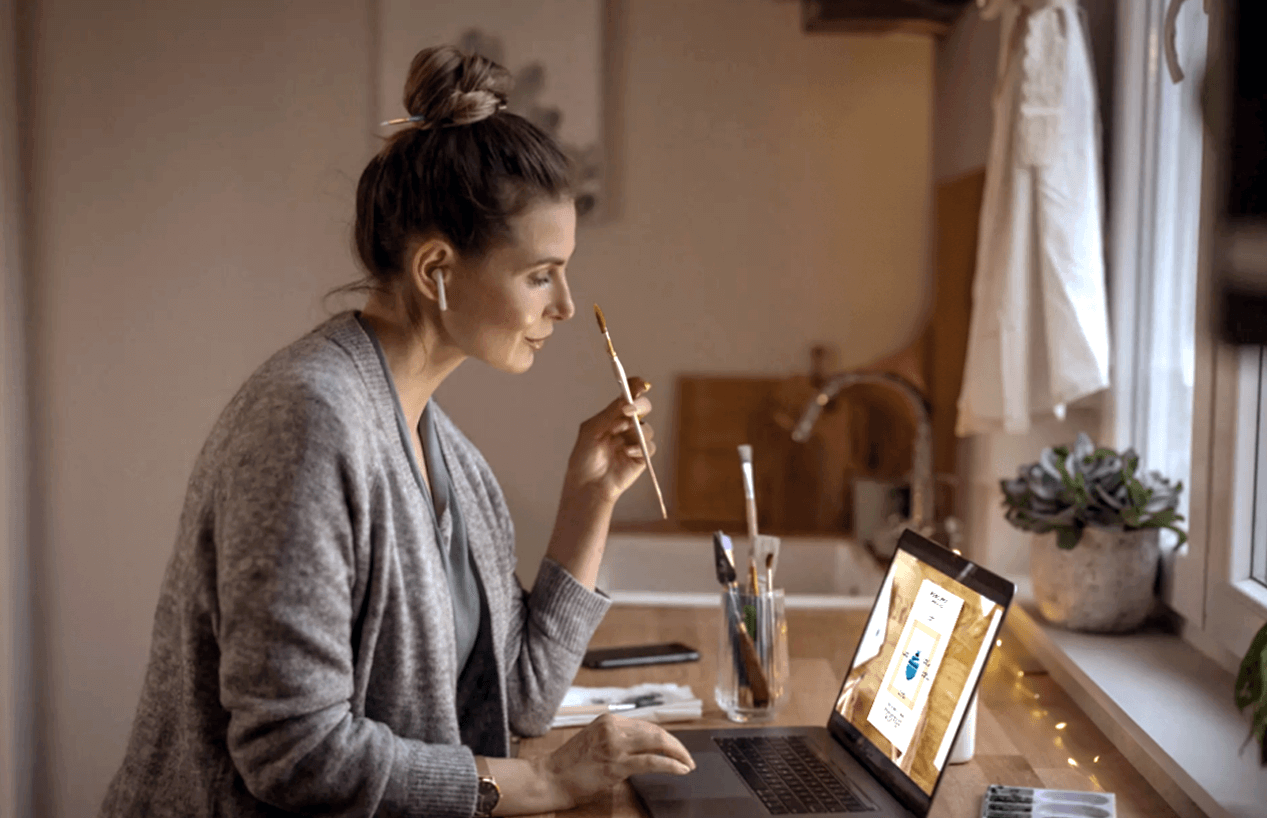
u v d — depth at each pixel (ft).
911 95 8.60
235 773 2.97
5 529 8.43
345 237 8.72
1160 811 3.25
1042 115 5.12
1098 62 5.55
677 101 8.64
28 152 8.63
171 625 3.06
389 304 3.28
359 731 2.89
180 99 8.66
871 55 8.59
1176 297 4.87
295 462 2.80
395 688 3.13
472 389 8.73
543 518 8.79
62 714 8.89
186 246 8.73
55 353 8.74
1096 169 5.17
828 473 8.52
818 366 8.59
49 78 8.61
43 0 8.56
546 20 8.38
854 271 8.70
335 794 2.83
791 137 8.65
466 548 3.68
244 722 2.74
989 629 3.08
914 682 3.40
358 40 8.63
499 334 3.23
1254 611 3.80
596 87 8.43
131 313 8.75
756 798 3.28
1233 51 0.77
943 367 7.65
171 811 3.06
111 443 8.80
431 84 3.14
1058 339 5.10
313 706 2.75
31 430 8.75
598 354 8.75
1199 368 4.30
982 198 6.75
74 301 8.72
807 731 3.89
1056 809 3.11
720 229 8.70
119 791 3.14
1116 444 5.28
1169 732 3.50
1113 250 5.32
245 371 8.79
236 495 2.81
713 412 8.63
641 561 7.88
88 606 8.86
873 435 8.50
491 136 3.10
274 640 2.71
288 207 8.71
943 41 8.18
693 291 8.73
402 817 2.94
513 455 8.78
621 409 4.02
